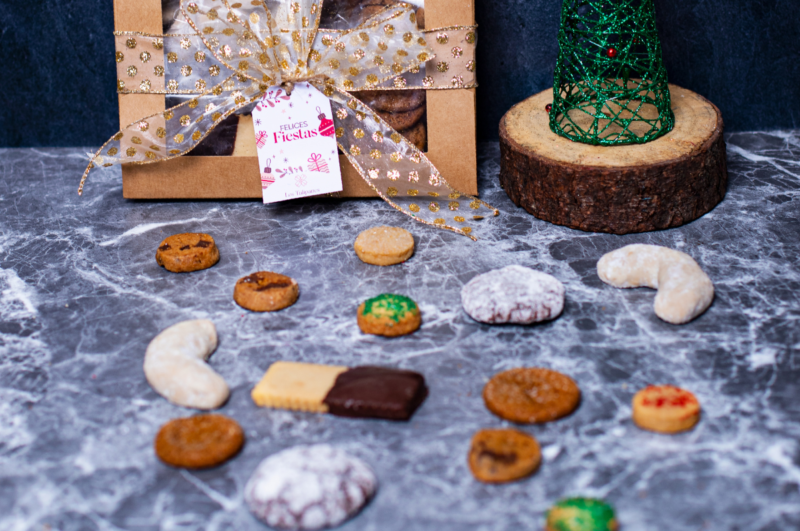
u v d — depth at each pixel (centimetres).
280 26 89
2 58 100
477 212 92
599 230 89
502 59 99
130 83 91
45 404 77
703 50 98
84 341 81
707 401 76
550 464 73
